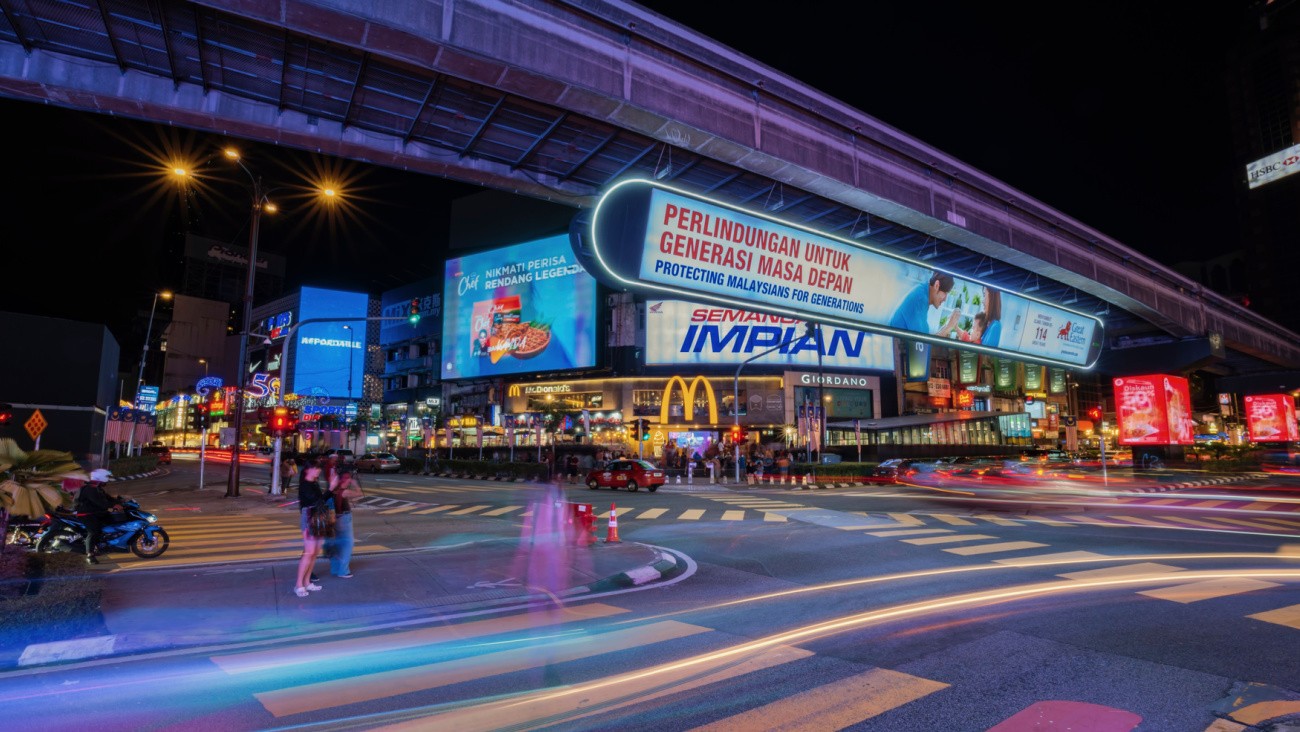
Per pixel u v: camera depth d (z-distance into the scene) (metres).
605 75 15.68
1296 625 6.93
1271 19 163.12
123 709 4.95
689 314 58.44
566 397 61.12
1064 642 6.41
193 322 116.25
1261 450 57.62
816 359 58.72
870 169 21.58
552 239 64.75
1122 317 40.34
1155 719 4.57
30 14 12.99
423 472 45.00
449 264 71.94
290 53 14.47
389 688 5.36
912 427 59.72
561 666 5.89
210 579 9.38
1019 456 57.31
